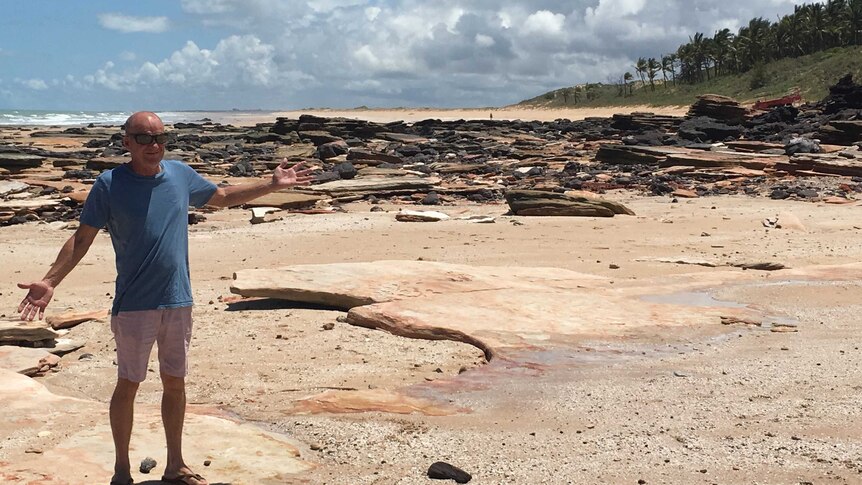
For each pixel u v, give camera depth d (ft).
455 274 35.47
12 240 60.59
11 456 16.51
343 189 86.48
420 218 66.64
